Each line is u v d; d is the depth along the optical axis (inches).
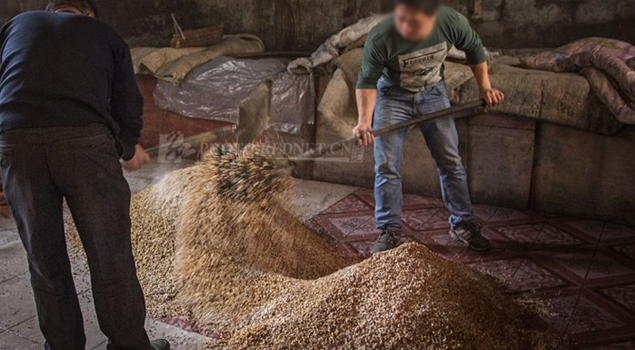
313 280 118.6
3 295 126.0
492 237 156.8
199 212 133.9
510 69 172.2
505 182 175.5
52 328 94.6
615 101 152.6
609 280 132.4
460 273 118.0
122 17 268.5
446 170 147.2
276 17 236.8
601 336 110.3
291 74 194.2
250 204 132.9
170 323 115.1
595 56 160.1
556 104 160.4
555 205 171.9
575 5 189.2
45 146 86.0
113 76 94.0
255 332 104.7
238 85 201.9
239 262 125.6
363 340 96.7
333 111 179.2
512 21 199.0
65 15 91.0
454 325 97.5
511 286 130.2
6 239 154.9
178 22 257.4
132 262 95.0
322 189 194.1
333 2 224.7
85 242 91.3
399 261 111.7
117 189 91.4
